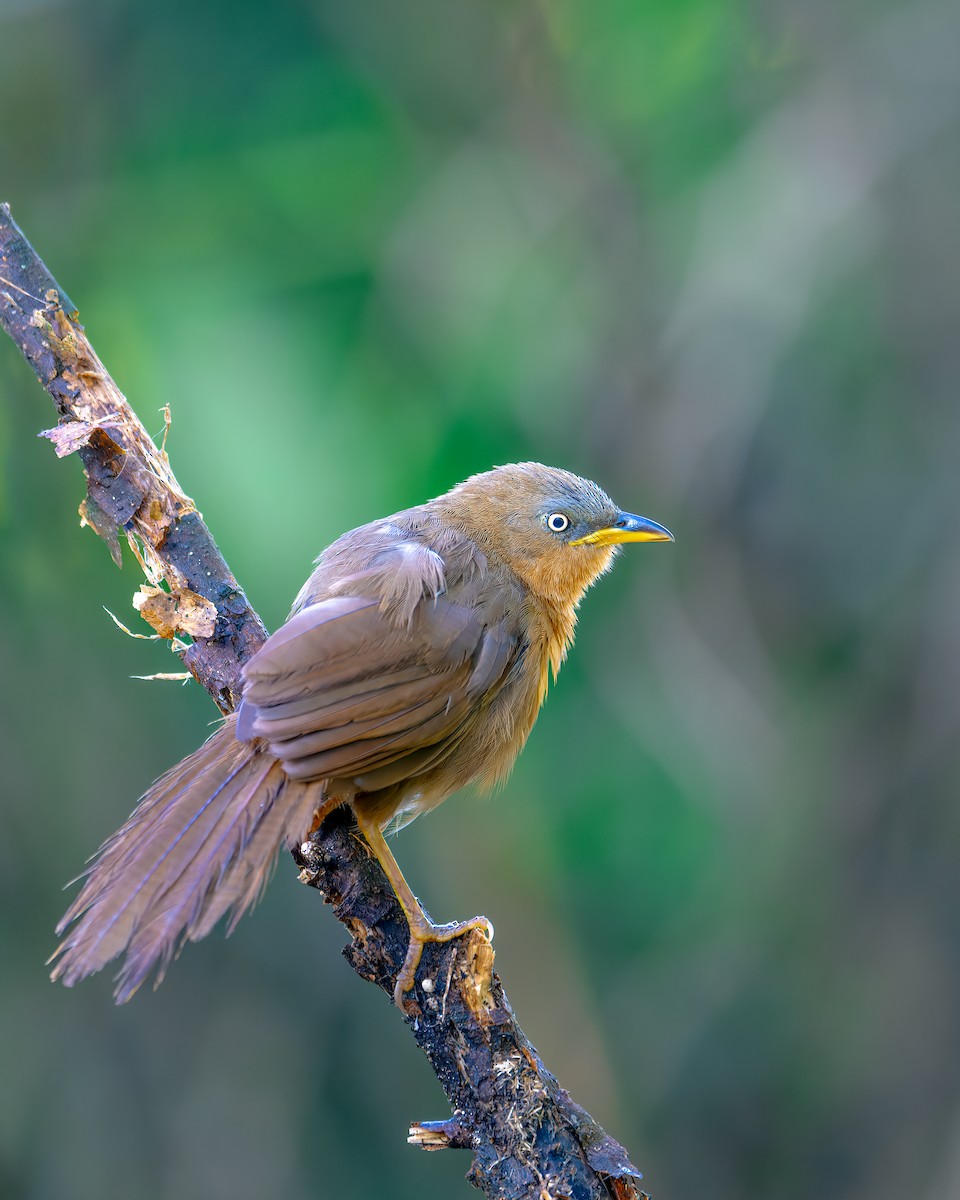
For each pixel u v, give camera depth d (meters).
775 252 14.10
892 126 14.14
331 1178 13.90
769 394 14.21
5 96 13.54
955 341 14.01
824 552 14.38
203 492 12.42
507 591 7.45
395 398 13.38
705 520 14.41
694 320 14.11
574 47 14.55
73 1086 13.53
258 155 13.63
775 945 14.69
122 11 13.66
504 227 14.41
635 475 14.27
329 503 12.62
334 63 13.92
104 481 6.59
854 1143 14.41
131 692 13.69
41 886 13.51
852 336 14.13
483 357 13.90
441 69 14.37
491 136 14.48
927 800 14.31
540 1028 14.82
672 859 14.81
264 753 6.26
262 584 12.20
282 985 14.31
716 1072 14.77
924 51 14.16
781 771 14.55
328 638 6.52
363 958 6.14
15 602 13.23
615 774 14.82
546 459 13.98
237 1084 13.95
